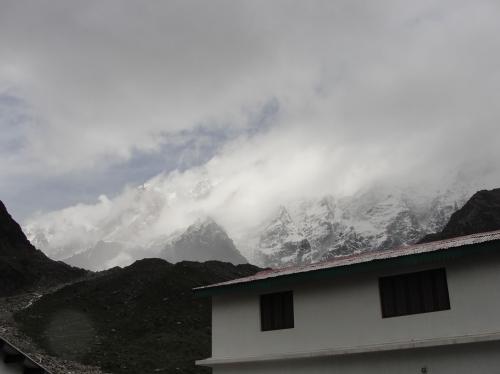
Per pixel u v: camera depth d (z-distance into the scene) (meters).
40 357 51.44
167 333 66.81
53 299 78.50
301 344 26.17
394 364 23.72
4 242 112.94
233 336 28.17
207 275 90.31
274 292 27.61
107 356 57.19
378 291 24.73
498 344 21.70
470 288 22.72
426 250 23.62
